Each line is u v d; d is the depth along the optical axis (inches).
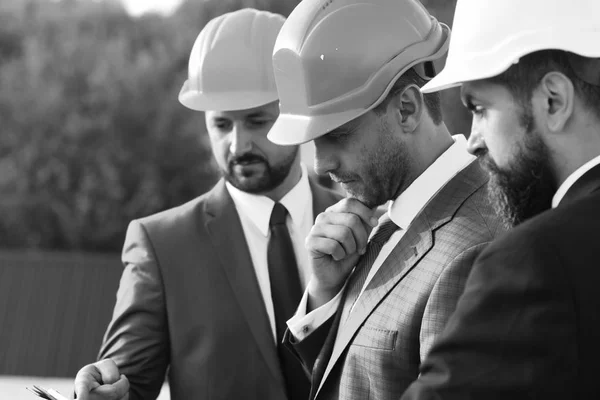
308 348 93.8
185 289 117.4
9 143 834.8
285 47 87.1
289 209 124.3
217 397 114.1
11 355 509.0
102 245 824.3
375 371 82.0
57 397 89.4
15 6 898.7
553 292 57.3
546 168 64.6
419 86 85.9
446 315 78.0
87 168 827.4
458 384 58.4
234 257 119.8
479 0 68.7
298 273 121.8
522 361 57.2
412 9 87.7
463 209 83.0
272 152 118.9
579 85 63.2
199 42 124.0
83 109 842.2
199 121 834.8
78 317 518.6
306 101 85.9
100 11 880.9
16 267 529.0
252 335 116.3
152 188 818.2
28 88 843.4
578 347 56.6
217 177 823.7
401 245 84.7
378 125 85.0
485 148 68.2
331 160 86.7
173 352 116.3
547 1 65.4
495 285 59.2
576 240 58.6
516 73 64.9
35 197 828.6
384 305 83.4
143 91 831.1
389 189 86.7
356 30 85.4
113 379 101.0
